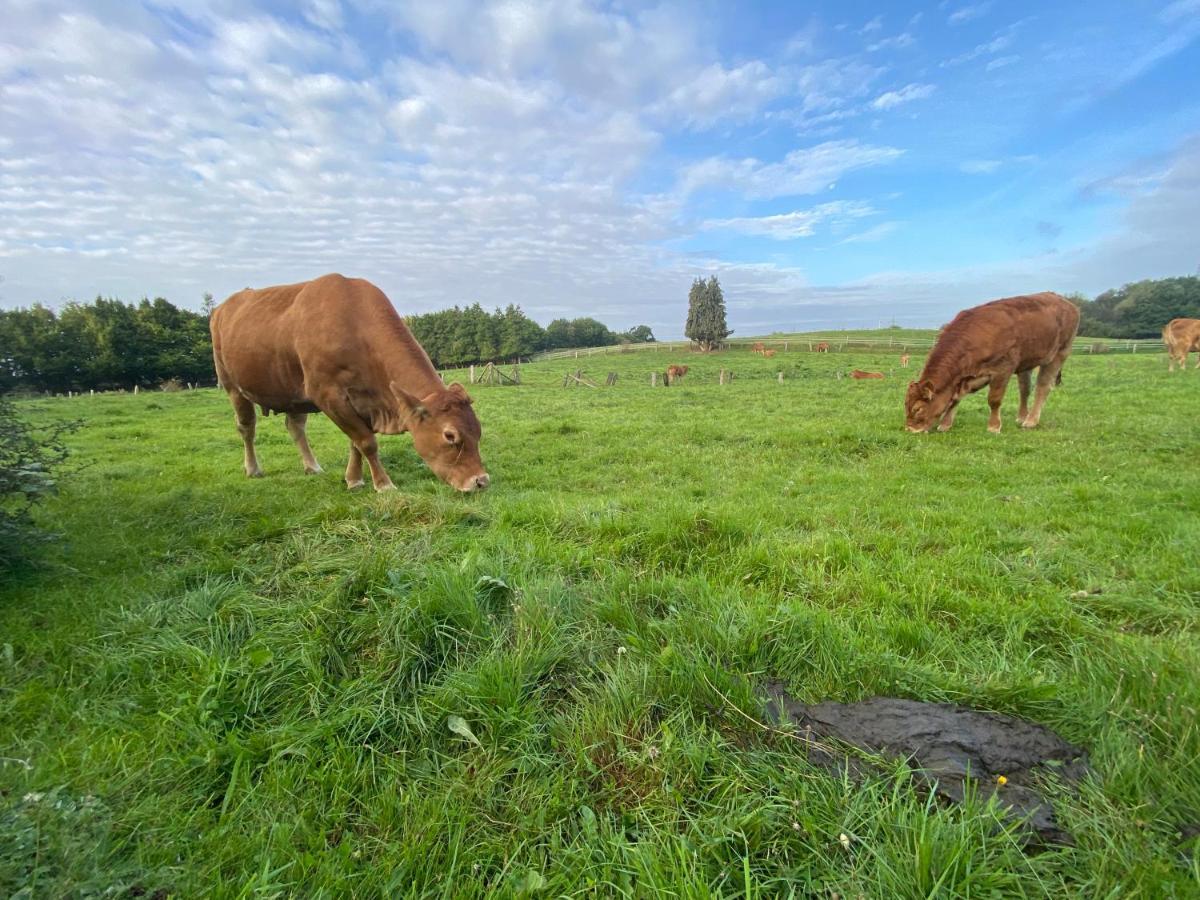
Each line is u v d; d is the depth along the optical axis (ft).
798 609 10.11
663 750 7.03
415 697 8.36
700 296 214.69
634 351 230.68
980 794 6.23
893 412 42.01
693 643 9.16
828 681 8.42
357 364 21.21
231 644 9.96
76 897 5.12
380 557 11.89
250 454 26.30
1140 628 10.36
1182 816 5.89
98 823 6.03
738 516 16.31
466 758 7.49
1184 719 6.84
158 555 14.23
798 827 5.98
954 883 5.17
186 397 84.02
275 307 22.84
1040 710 7.64
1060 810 6.01
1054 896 5.20
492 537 14.32
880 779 6.44
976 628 10.16
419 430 20.44
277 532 15.16
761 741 7.29
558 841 6.15
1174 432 28.22
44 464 12.93
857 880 5.42
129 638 10.12
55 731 7.92
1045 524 15.72
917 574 12.26
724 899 5.41
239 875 5.73
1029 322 29.96
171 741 7.63
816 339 236.63
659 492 21.29
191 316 178.09
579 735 7.48
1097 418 33.96
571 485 23.31
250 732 7.88
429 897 5.67
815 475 23.22
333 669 9.12
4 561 12.19
